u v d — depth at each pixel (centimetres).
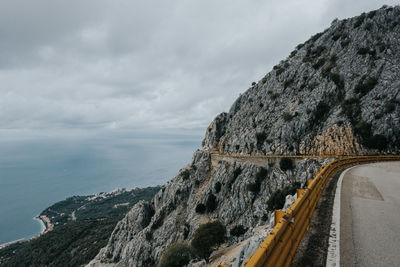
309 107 5212
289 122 5403
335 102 4903
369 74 4622
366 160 2753
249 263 254
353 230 585
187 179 7325
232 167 5966
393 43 4738
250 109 8056
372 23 5559
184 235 5366
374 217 686
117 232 8525
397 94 3922
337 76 5169
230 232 4450
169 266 3262
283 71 7406
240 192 5056
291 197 1073
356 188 1109
